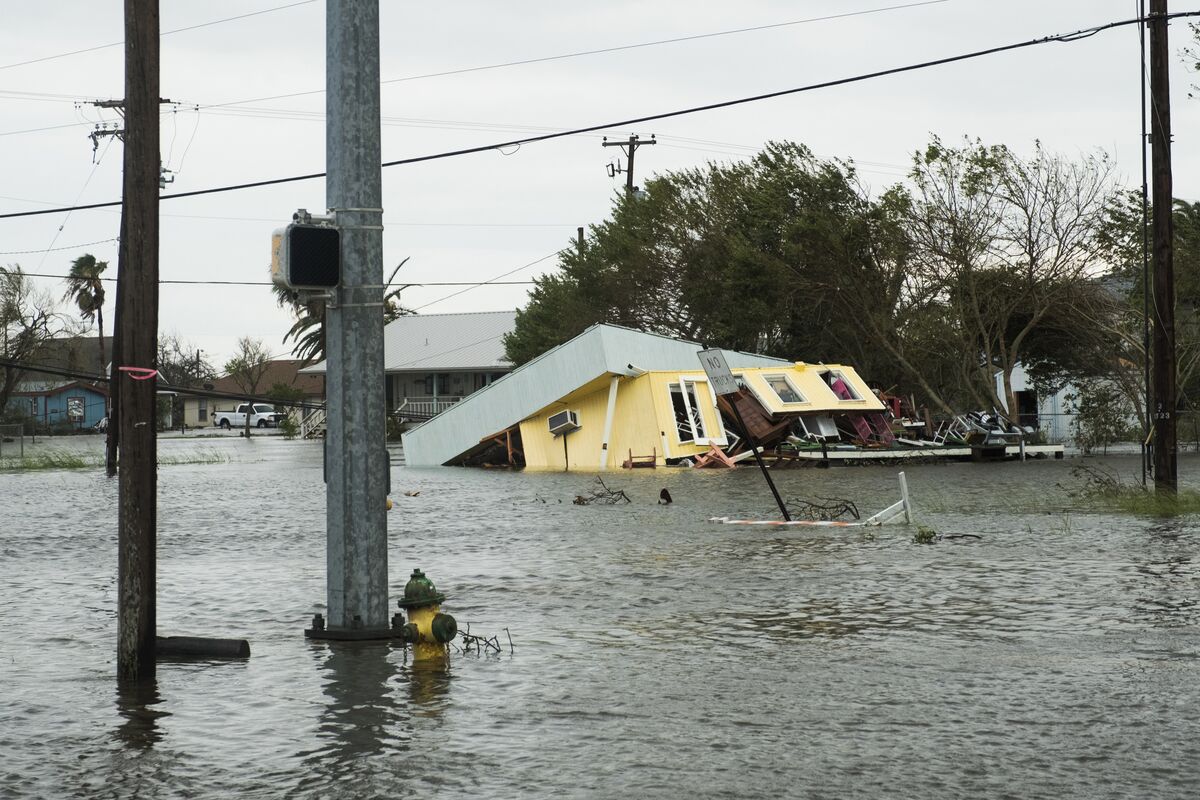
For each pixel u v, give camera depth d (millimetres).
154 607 11156
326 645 12508
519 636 12734
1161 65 26312
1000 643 11930
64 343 111375
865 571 16984
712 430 49188
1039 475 39219
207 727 9297
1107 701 9664
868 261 58812
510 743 8719
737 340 66688
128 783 7953
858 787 7648
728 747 8547
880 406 51250
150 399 11156
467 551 20500
